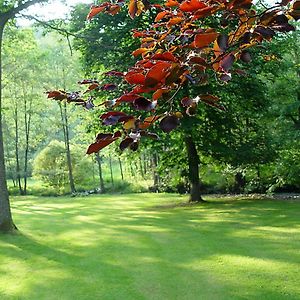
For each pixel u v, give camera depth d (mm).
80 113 21500
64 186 28406
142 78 1144
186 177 17922
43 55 19188
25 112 28219
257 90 14445
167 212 13883
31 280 6320
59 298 5508
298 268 6461
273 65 14109
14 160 31281
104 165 31656
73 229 10914
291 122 16828
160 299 5340
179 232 9875
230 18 1395
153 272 6523
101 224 11727
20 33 15539
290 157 16359
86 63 14250
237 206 14094
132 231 10297
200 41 1195
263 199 15945
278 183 17156
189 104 1359
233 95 15047
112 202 18703
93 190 27266
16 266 7164
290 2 1275
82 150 29016
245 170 17828
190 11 1222
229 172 18641
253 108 15516
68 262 7348
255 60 12320
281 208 12984
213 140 15383
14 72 25750
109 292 5676
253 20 1335
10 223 10375
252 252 7566
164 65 1098
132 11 1818
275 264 6723
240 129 16375
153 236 9508
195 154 16125
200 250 7895
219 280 6004
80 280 6246
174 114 1251
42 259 7629
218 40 1188
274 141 15672
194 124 13164
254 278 6039
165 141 14172
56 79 26766
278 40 13680
